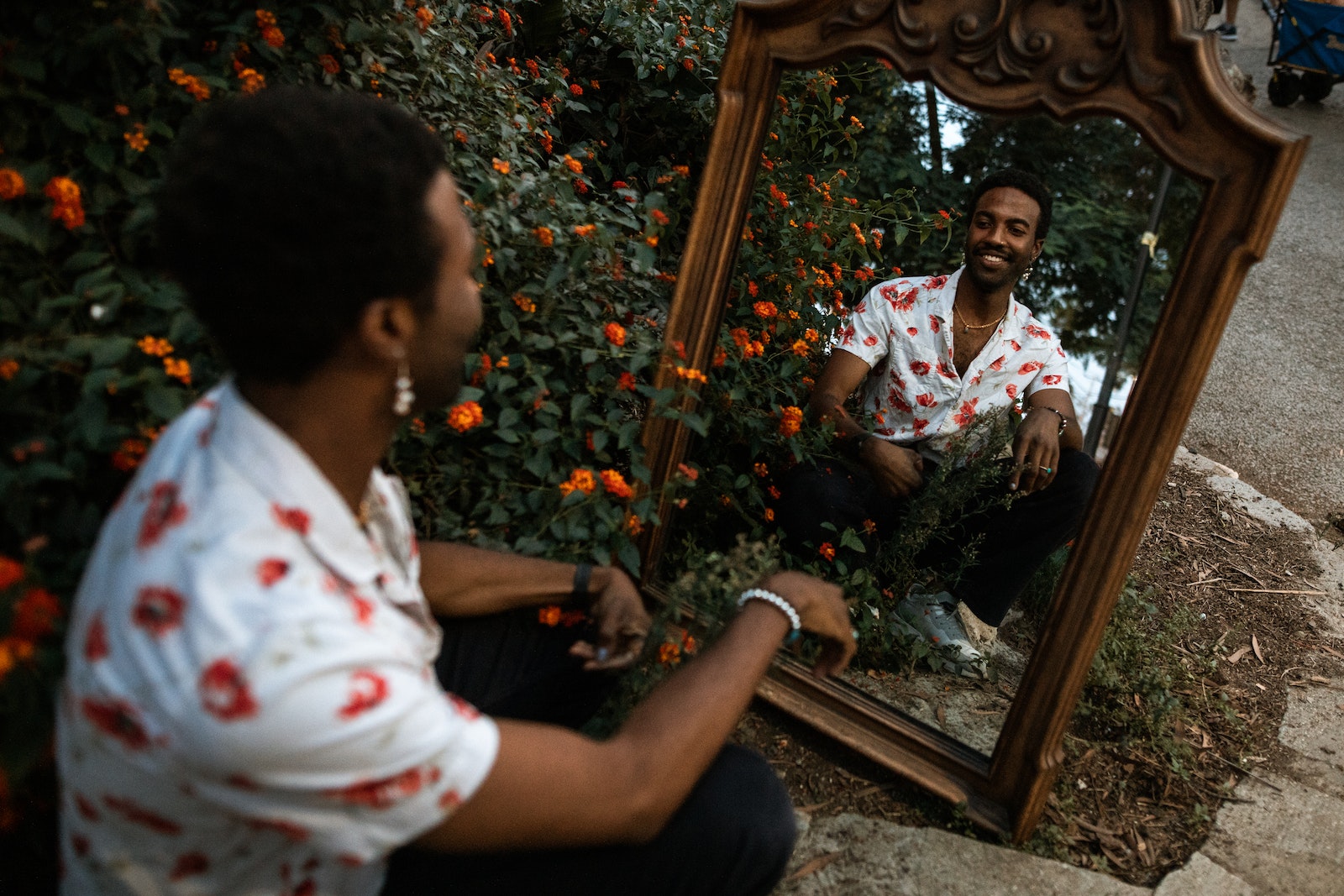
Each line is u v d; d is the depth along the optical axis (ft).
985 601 7.63
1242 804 6.56
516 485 5.61
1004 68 5.10
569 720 4.83
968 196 12.01
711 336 6.23
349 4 6.10
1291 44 22.91
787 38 5.68
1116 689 7.21
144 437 4.08
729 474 7.17
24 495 3.71
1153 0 4.67
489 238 5.69
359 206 2.65
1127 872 5.85
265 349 2.81
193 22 5.48
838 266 8.89
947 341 7.58
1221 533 10.29
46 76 4.68
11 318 3.99
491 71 7.51
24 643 3.22
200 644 2.52
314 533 2.89
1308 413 13.38
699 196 5.88
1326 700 7.89
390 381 3.06
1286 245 18.16
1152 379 4.94
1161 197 9.46
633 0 9.11
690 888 3.79
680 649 5.22
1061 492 7.25
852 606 7.08
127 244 4.56
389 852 3.13
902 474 7.28
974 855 5.67
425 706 2.85
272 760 2.55
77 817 2.76
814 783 6.02
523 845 3.11
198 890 2.86
